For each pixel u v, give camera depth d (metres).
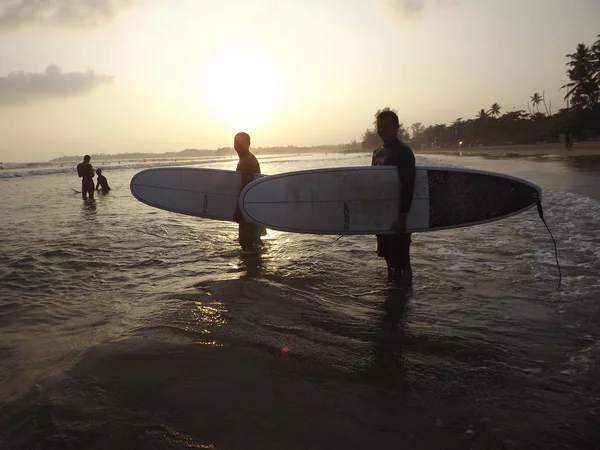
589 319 2.86
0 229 7.34
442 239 5.76
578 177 14.25
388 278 3.90
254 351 2.48
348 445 1.67
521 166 23.00
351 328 2.83
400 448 1.65
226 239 6.24
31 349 2.56
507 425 1.78
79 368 2.24
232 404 1.94
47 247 5.70
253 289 3.60
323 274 4.17
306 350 2.51
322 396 2.02
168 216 8.93
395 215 3.88
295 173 4.23
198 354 2.42
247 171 5.26
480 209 3.97
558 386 2.08
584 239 5.28
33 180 26.70
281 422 1.82
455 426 1.79
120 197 13.79
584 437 1.69
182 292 3.57
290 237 6.35
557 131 77.50
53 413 1.88
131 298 3.50
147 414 1.87
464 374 2.22
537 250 4.86
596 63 63.50
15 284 3.96
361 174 3.96
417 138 160.38
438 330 2.78
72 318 3.08
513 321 2.88
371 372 2.26
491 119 108.12
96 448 1.66
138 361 2.33
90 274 4.32
